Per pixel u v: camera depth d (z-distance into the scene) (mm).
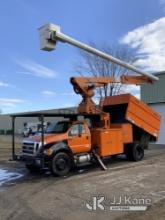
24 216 7141
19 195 9125
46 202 8250
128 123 15273
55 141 12078
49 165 11742
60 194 9023
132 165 13852
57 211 7422
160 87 24125
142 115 15820
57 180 11141
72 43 11016
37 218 6965
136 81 15859
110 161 15391
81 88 13578
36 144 11891
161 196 8266
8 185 10609
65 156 12148
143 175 11203
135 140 16016
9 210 7660
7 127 64062
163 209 7148
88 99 13719
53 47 10570
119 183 10031
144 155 17266
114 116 15789
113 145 14109
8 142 30594
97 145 13547
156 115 16719
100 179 10875
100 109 14891
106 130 13812
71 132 12680
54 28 10477
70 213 7230
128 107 14953
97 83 14211
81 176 11664
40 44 10617
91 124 14188
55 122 13328
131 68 14156
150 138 16875
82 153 13148
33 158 11875
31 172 13008
